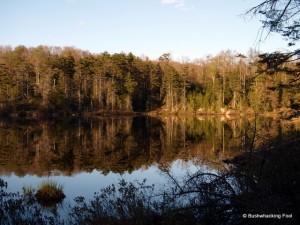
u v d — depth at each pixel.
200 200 7.12
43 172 17.00
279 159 7.15
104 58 77.81
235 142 25.44
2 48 93.12
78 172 16.98
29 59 75.50
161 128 42.44
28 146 26.28
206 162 11.34
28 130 37.75
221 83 74.50
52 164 19.25
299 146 7.38
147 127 43.94
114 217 7.49
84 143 28.34
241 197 6.65
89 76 73.69
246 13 7.08
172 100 77.38
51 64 69.31
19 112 59.94
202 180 7.69
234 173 7.27
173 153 22.62
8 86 62.34
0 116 57.66
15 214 9.23
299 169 6.95
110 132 37.12
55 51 105.12
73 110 68.69
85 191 12.98
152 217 7.07
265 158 7.55
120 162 19.77
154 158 20.78
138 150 24.52
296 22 7.15
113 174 16.25
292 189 6.49
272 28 7.04
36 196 11.53
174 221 6.62
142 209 7.34
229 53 72.31
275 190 6.73
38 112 60.94
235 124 46.62
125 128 42.22
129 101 75.38
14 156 21.88
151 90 82.56
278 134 8.99
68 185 14.07
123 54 80.81
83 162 19.94
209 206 6.80
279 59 7.59
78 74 71.31
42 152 23.61
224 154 17.41
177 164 17.56
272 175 6.85
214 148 23.70
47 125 44.50
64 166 18.62
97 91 73.12
